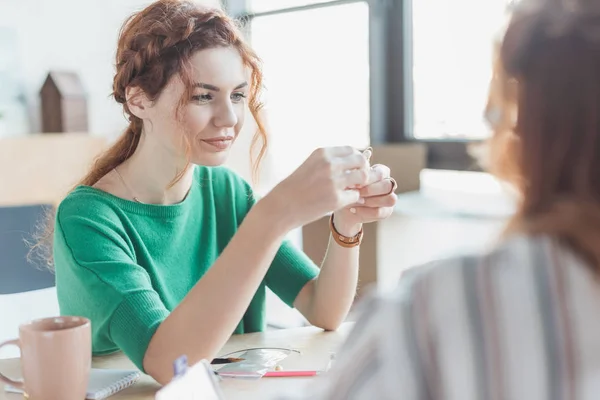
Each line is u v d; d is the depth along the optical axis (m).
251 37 3.43
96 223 1.15
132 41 1.18
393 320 0.49
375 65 2.88
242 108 1.20
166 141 1.19
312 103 3.21
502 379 0.45
